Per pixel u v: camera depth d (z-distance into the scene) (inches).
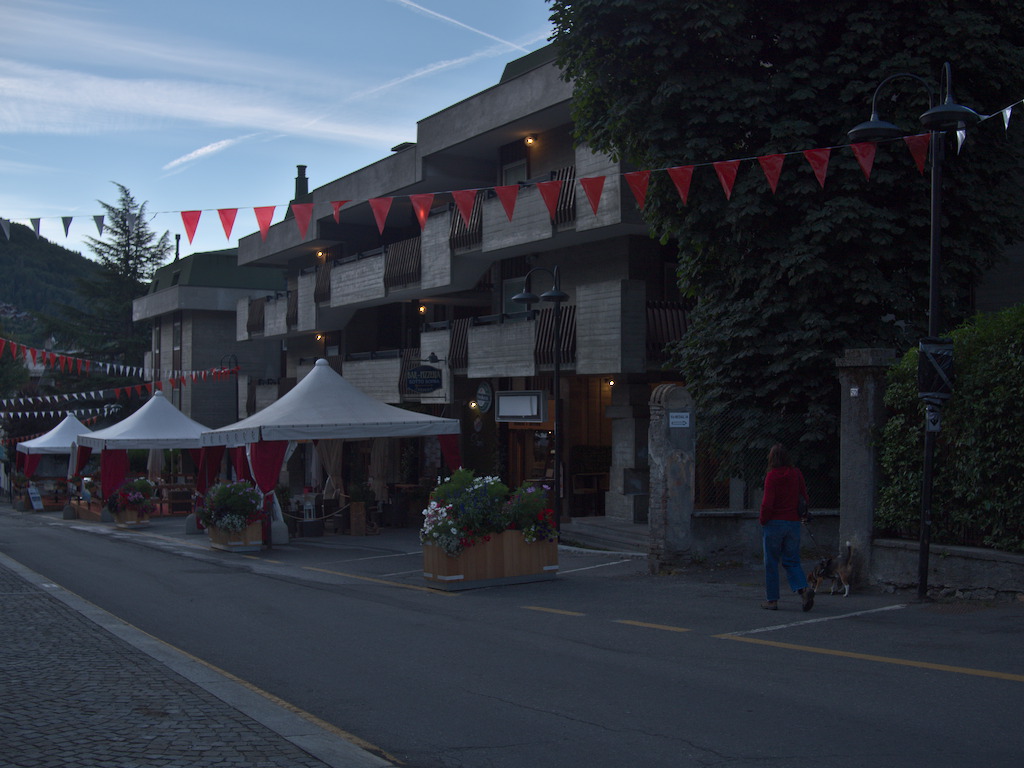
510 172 1005.2
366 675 307.9
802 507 408.8
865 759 206.7
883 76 534.3
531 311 893.8
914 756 207.8
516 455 1056.2
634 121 587.8
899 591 435.2
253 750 214.8
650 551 554.3
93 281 2534.5
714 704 257.0
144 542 934.4
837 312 556.7
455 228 988.6
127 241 2507.4
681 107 557.3
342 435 844.6
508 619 416.8
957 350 418.0
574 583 531.8
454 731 239.9
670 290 855.7
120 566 691.4
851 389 461.4
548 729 239.3
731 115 549.3
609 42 571.2
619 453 873.5
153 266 2536.9
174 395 2018.9
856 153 465.4
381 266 1139.9
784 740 222.7
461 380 1131.9
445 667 316.2
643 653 330.0
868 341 552.1
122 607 475.5
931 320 416.2
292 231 1400.1
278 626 411.2
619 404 871.7
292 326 1409.9
